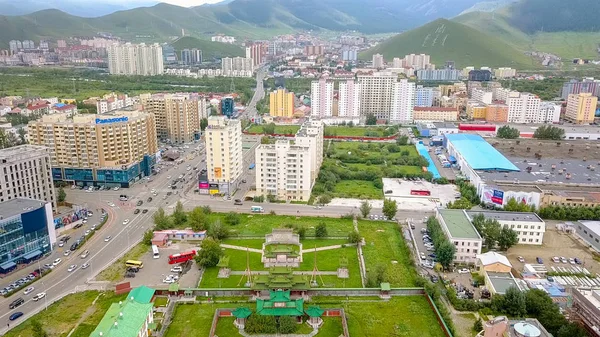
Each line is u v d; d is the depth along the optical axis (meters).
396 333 165.75
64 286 195.62
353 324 170.38
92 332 151.12
